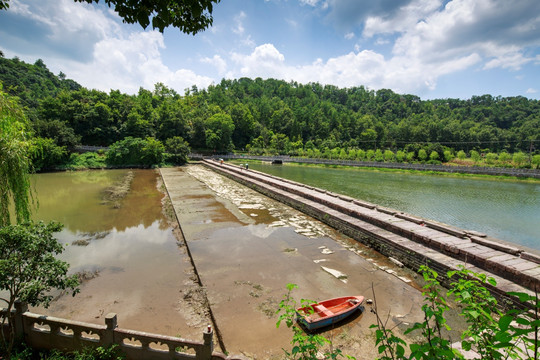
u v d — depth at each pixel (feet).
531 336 27.27
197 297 37.27
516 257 39.99
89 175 157.07
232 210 80.79
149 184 129.70
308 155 297.94
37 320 23.30
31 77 376.48
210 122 299.79
